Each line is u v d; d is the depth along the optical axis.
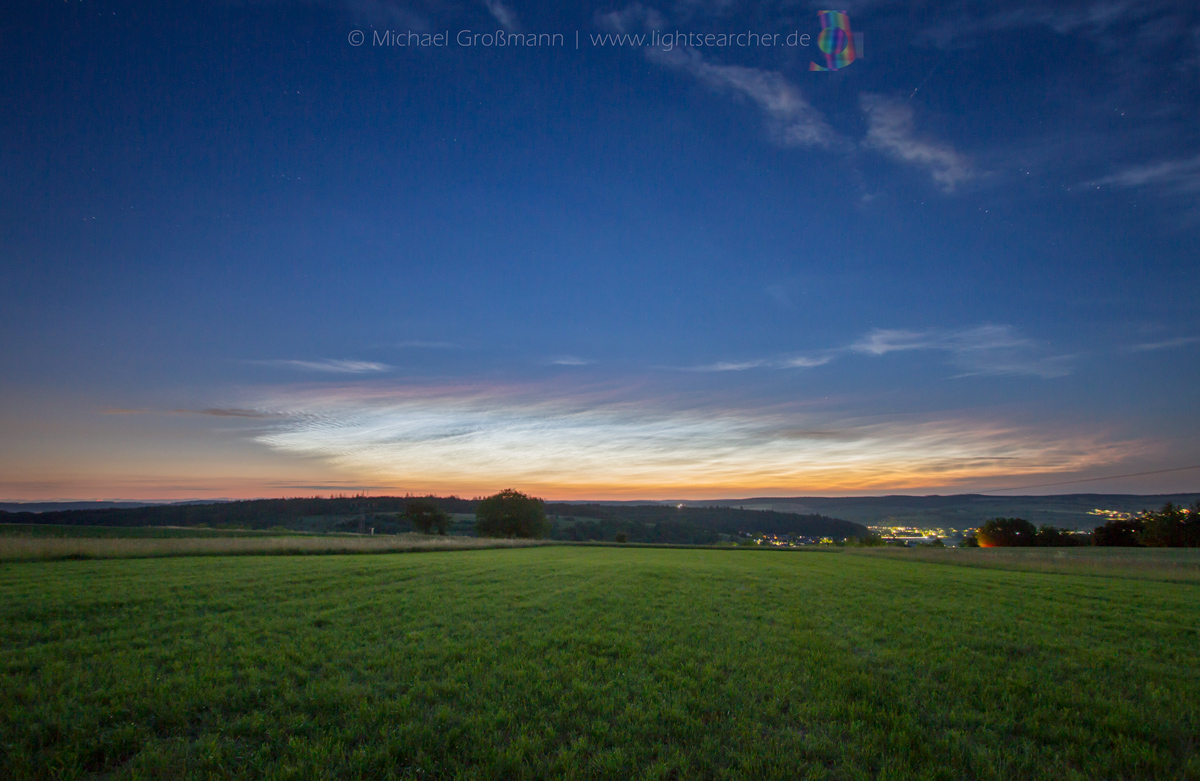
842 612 15.48
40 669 8.28
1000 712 7.45
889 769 5.73
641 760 5.96
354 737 6.30
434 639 10.98
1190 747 6.41
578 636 11.48
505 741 6.32
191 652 9.46
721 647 10.91
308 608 14.00
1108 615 15.49
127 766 5.48
